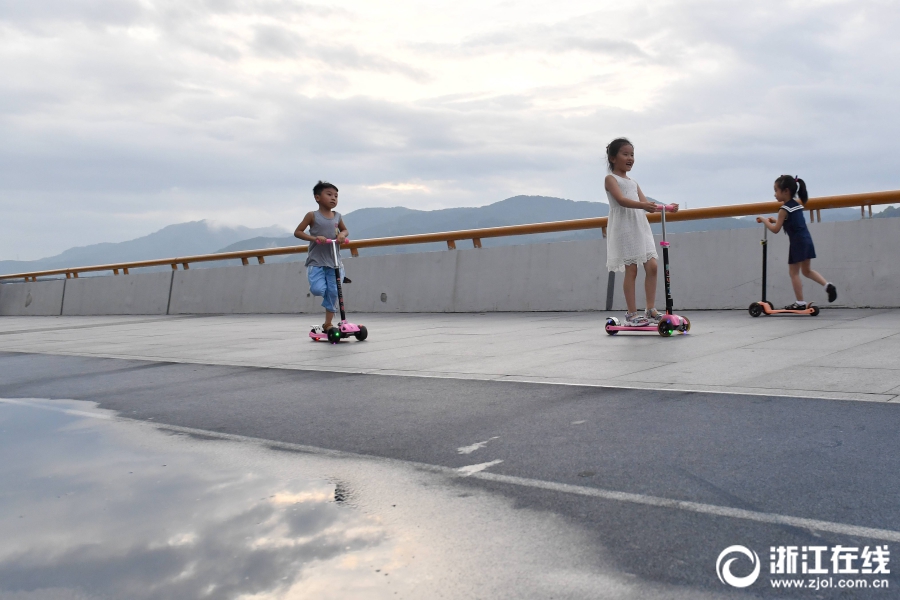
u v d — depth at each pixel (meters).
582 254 10.63
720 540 1.96
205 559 2.00
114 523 2.32
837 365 4.40
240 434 3.50
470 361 5.52
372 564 1.92
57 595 1.83
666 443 2.89
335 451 3.09
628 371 4.61
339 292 7.69
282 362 6.10
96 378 5.73
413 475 2.68
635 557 1.88
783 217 7.86
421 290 12.44
